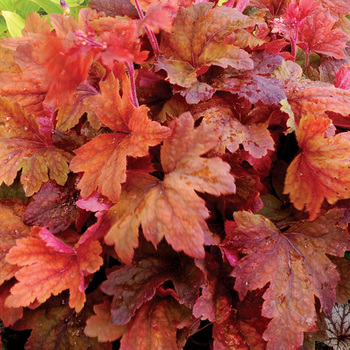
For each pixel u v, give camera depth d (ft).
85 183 1.40
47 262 1.40
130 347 1.38
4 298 1.44
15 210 1.54
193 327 1.46
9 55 1.64
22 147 1.54
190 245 1.31
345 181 1.42
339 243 1.45
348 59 1.86
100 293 1.48
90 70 1.59
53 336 1.45
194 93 1.52
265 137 1.50
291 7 1.62
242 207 1.51
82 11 1.67
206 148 1.37
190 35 1.58
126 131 1.43
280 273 1.42
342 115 1.60
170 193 1.37
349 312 1.56
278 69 1.61
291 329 1.39
